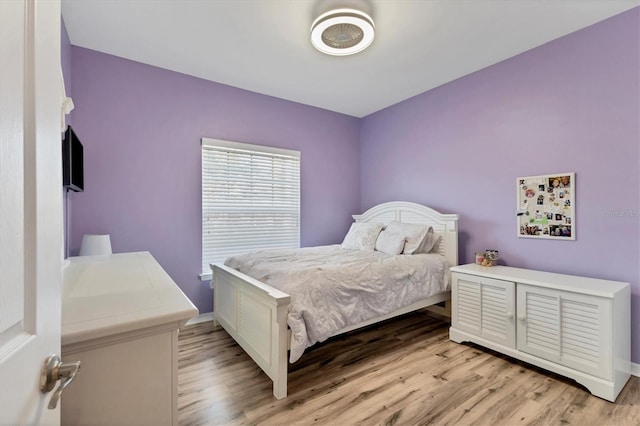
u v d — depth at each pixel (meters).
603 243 2.25
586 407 1.76
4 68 0.44
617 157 2.19
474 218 3.11
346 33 2.18
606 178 2.24
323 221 4.17
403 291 2.60
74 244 2.58
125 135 2.82
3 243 0.44
